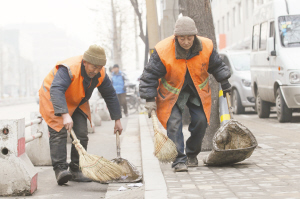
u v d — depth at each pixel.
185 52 5.17
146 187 4.54
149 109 5.30
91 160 5.06
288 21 12.16
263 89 13.11
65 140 5.49
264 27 13.19
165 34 12.89
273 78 12.19
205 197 4.05
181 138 5.45
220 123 6.59
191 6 7.46
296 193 4.02
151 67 5.25
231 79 15.88
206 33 7.44
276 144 7.56
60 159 5.45
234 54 16.45
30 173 5.08
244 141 5.71
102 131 12.38
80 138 5.61
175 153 5.17
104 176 5.07
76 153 5.77
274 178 4.76
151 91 5.28
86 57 5.14
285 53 11.72
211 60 5.41
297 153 6.48
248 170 5.31
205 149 7.30
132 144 9.06
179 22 4.99
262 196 3.97
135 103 21.56
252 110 17.38
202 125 5.47
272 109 14.84
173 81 5.32
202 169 5.54
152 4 11.91
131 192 4.80
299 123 11.66
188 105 5.60
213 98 7.25
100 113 16.58
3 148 5.02
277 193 4.06
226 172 5.26
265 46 12.93
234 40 39.19
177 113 5.43
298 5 12.32
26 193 5.04
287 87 11.38
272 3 12.66
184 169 5.36
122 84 18.00
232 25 40.09
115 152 8.08
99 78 5.52
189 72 5.27
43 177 6.20
